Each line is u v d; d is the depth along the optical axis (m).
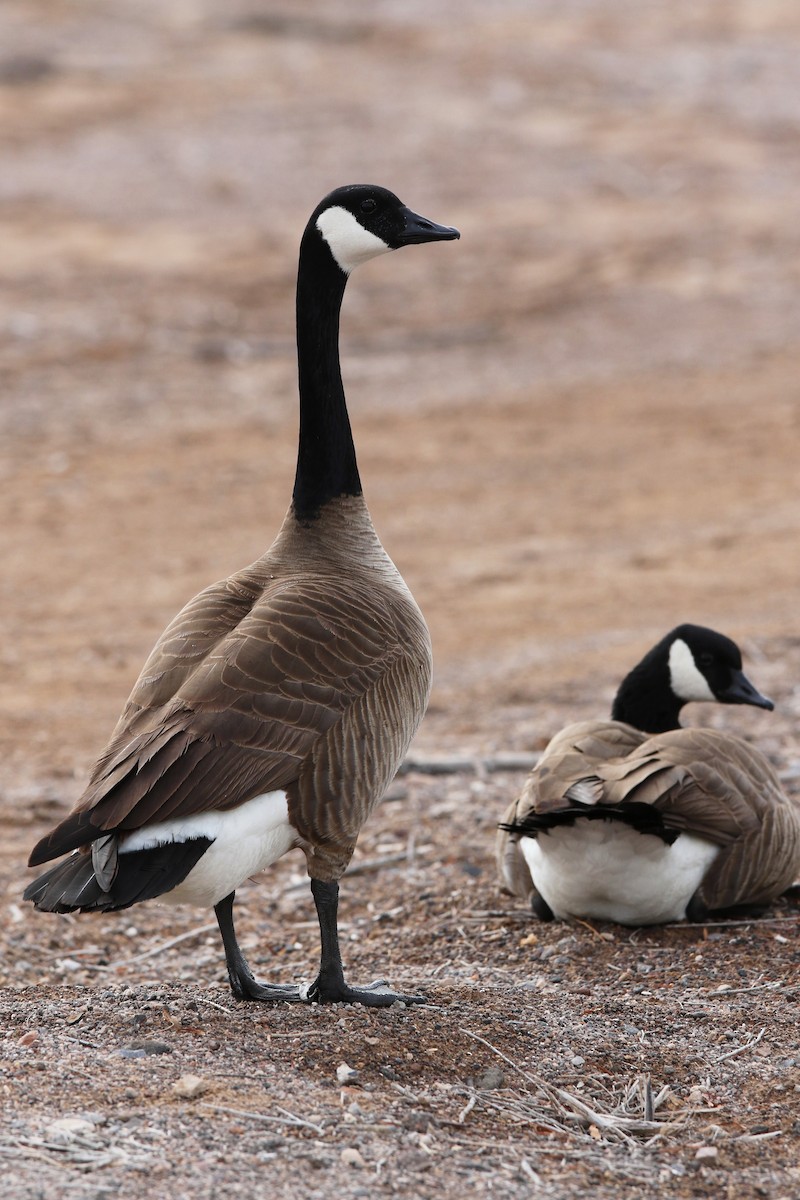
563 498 20.36
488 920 9.02
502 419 23.95
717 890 8.35
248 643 6.80
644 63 47.69
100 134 39.59
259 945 9.09
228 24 51.28
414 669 7.33
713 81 45.94
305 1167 5.56
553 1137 6.18
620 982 7.93
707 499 20.16
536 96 44.22
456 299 30.31
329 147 39.16
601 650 14.77
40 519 19.30
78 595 16.80
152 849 6.23
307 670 6.80
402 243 8.29
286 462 21.72
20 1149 5.52
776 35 50.97
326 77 45.59
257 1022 7.07
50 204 34.62
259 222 34.09
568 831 8.03
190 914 9.76
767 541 18.36
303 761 6.70
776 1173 6.01
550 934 8.67
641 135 40.94
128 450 22.11
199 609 7.30
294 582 7.43
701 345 27.52
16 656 15.05
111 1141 5.64
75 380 24.95
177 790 6.29
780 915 8.80
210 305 29.03
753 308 29.41
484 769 11.73
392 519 19.56
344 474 8.18
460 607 16.41
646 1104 6.39
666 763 8.02
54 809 11.42
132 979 8.58
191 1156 5.56
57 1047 6.66
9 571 17.48
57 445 22.16
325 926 7.22
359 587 7.54
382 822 10.80
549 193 36.59
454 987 7.84
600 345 27.66
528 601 16.55
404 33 50.94
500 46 49.19
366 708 6.94
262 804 6.60
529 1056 6.94
